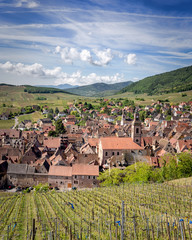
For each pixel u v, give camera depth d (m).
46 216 59.94
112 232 46.34
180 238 40.84
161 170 94.75
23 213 63.88
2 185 103.38
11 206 71.44
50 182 101.75
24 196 86.94
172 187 75.44
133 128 116.38
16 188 104.06
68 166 105.50
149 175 92.50
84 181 100.19
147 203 62.91
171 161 97.25
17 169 107.44
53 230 48.53
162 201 63.34
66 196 81.12
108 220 52.91
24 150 143.88
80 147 157.50
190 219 49.06
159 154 126.31
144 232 44.34
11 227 52.22
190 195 66.56
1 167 105.06
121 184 91.62
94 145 137.88
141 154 112.06
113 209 60.97
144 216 50.06
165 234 43.00
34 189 100.62
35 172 107.69
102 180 99.81
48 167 111.31
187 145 133.25
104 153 111.62
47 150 147.50
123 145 113.00
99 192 80.88
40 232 48.34
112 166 108.88
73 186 100.56
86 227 50.34
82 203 70.06
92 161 111.50
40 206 70.94
